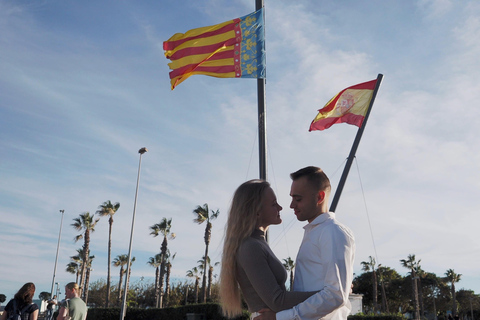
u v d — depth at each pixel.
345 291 2.46
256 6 7.88
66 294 8.24
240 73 7.54
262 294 2.53
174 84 7.95
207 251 48.50
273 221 2.80
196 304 27.36
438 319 82.62
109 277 54.00
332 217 2.77
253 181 2.85
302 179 2.85
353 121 8.52
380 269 73.62
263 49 7.63
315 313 2.42
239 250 2.65
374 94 8.53
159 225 52.81
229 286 2.71
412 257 66.56
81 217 56.66
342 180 7.18
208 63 7.74
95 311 34.84
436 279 76.94
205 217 49.81
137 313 33.53
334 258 2.51
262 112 7.28
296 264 2.85
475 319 86.50
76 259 66.56
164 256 52.22
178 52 7.91
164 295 59.47
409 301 72.81
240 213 2.73
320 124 8.80
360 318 18.77
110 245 55.00
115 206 56.12
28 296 7.60
